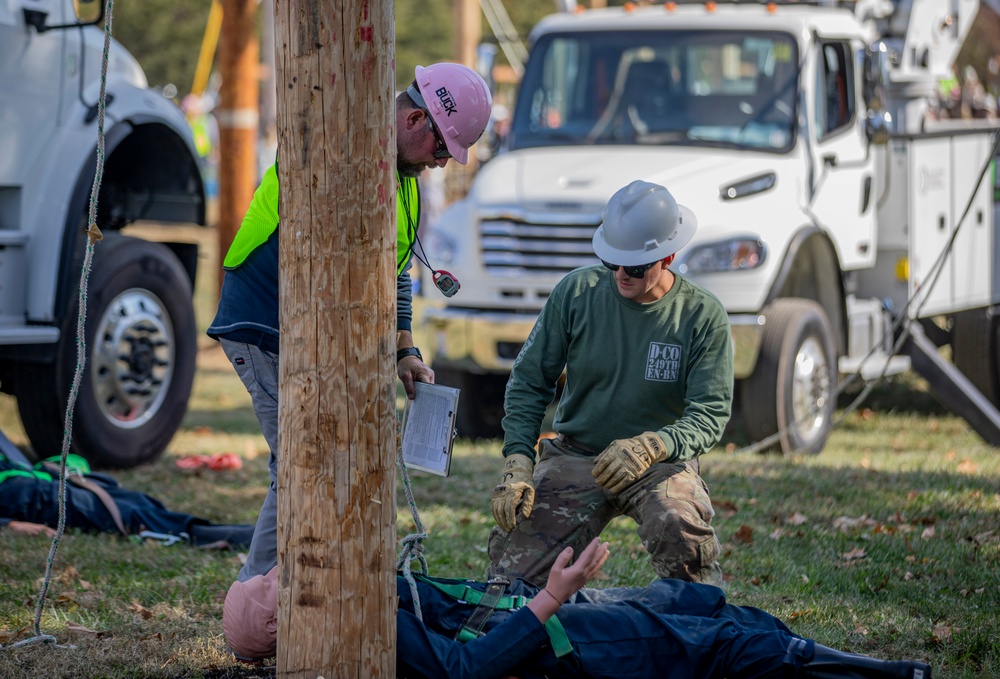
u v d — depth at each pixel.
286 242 7.01
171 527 12.73
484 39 22.22
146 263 16.34
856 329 20.41
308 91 6.85
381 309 7.04
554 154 19.88
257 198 8.67
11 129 14.61
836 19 20.59
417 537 8.34
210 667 8.80
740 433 20.25
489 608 7.91
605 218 8.54
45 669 8.62
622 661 7.69
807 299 20.19
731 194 18.33
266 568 8.76
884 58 20.34
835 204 19.77
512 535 8.71
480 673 7.41
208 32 70.31
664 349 8.55
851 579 11.13
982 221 22.94
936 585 10.98
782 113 19.47
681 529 8.31
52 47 15.09
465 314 19.23
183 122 16.91
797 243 18.53
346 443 7.03
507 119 22.45
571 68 20.83
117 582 10.89
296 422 7.07
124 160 17.16
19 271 14.88
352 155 6.88
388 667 7.25
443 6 95.38
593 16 21.30
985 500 14.45
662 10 21.19
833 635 9.53
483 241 19.22
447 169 28.05
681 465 8.77
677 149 19.44
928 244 21.31
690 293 8.62
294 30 6.84
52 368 15.33
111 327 15.95
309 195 6.92
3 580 10.89
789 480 15.81
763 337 18.30
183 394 17.19
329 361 6.98
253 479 16.22
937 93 23.42
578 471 8.74
